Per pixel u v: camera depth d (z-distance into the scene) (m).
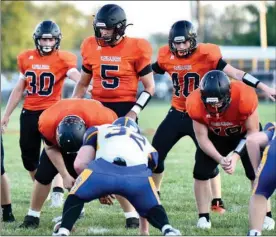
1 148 13.74
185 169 21.80
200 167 13.20
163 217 10.86
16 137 34.03
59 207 15.69
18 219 14.34
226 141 13.34
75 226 13.63
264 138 11.45
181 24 14.28
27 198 16.94
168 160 24.17
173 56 14.64
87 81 14.88
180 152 26.78
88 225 13.78
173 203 16.14
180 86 14.62
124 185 10.80
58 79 15.82
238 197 16.84
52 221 14.01
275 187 11.08
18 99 16.02
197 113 12.55
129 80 14.33
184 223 13.91
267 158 10.97
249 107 12.42
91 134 11.30
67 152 11.94
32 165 16.09
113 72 14.25
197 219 14.33
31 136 15.86
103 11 13.98
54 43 15.70
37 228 13.33
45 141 12.43
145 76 14.26
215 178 15.02
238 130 12.97
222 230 13.20
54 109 12.21
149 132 33.88
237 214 14.83
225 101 12.21
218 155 12.56
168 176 20.30
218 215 14.72
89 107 12.14
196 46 14.41
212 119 12.61
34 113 15.80
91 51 14.47
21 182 19.53
